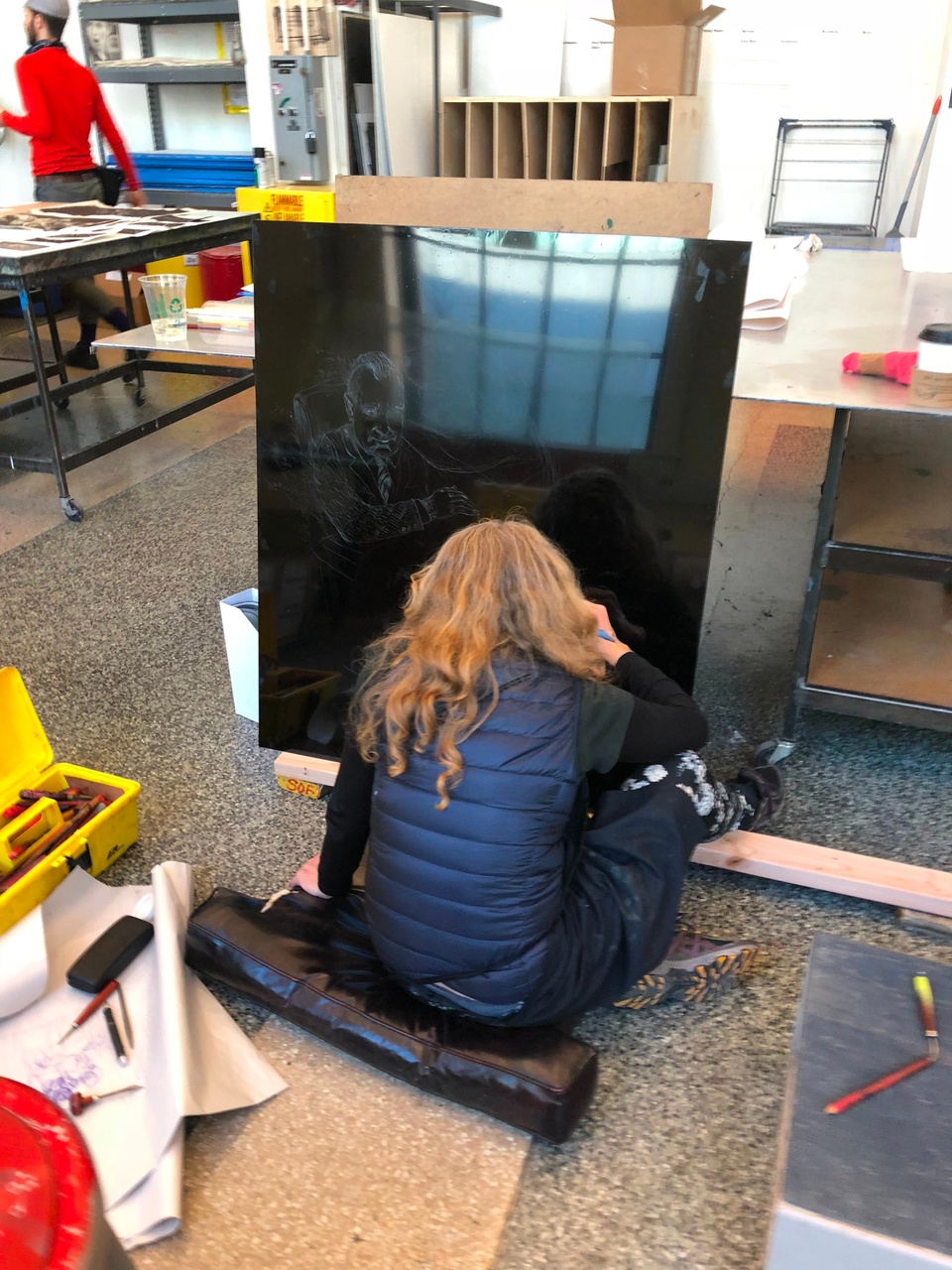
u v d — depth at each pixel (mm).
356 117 4750
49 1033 1443
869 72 5047
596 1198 1261
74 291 4582
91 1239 640
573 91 5551
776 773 1899
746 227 2705
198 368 4070
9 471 3854
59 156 4625
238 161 6156
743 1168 1297
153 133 6562
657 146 5035
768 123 5293
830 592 2367
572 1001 1323
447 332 1776
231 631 2191
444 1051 1308
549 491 1814
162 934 1521
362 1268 1180
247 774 2115
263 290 1854
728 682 2406
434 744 1215
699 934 1599
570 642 1248
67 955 1586
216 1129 1352
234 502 3545
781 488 3543
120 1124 1308
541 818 1215
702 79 5270
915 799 2012
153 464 3930
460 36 5527
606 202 2408
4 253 2928
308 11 4383
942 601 2318
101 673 2490
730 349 1636
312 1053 1467
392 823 1272
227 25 6102
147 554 3143
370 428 1872
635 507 1773
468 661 1191
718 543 3123
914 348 2070
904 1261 878
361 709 1314
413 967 1313
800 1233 916
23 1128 709
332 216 4113
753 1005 1547
